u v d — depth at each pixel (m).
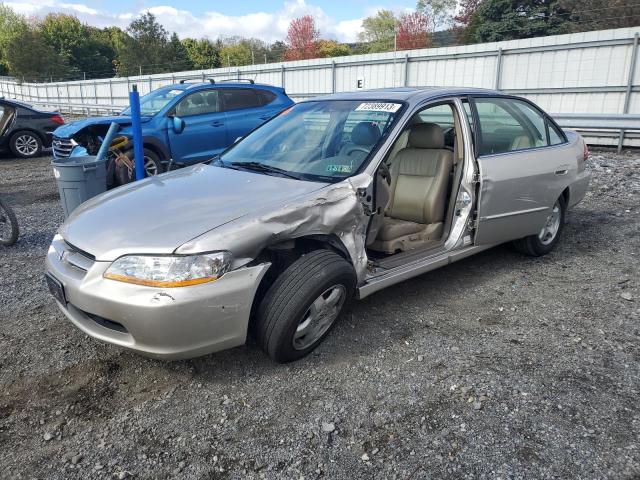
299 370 2.99
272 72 20.66
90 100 30.44
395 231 3.74
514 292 4.05
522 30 30.66
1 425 2.56
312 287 2.83
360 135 3.59
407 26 39.53
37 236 5.77
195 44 60.28
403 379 2.88
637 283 4.16
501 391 2.74
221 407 2.68
